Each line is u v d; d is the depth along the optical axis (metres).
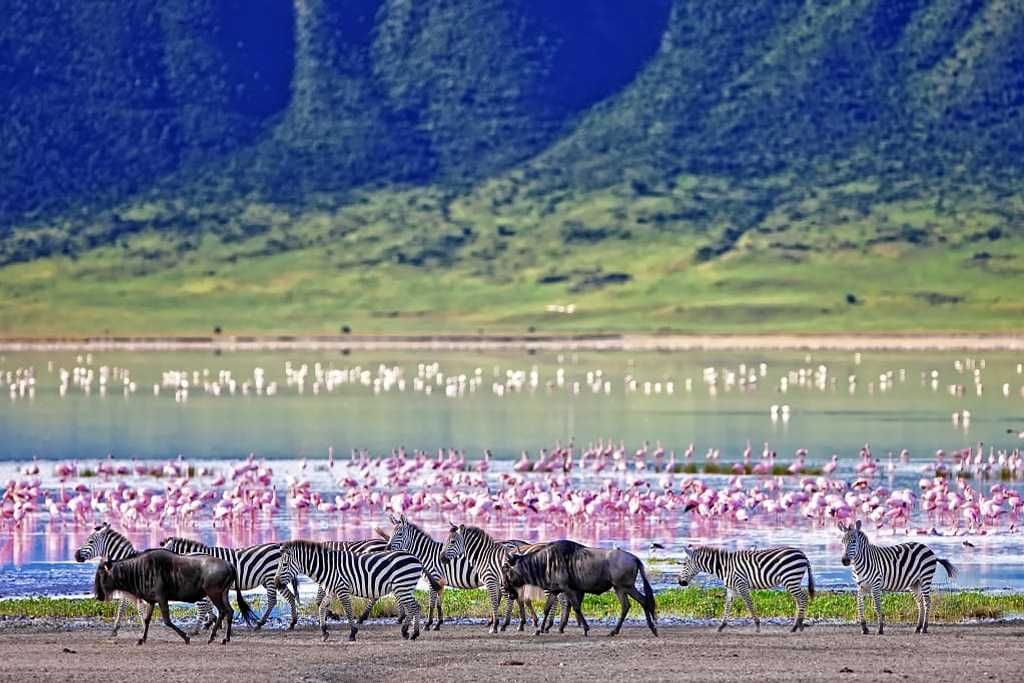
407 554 77.38
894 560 77.56
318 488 143.25
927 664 69.06
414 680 66.31
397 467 147.88
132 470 153.25
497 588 79.19
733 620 82.06
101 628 79.69
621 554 77.38
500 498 122.69
